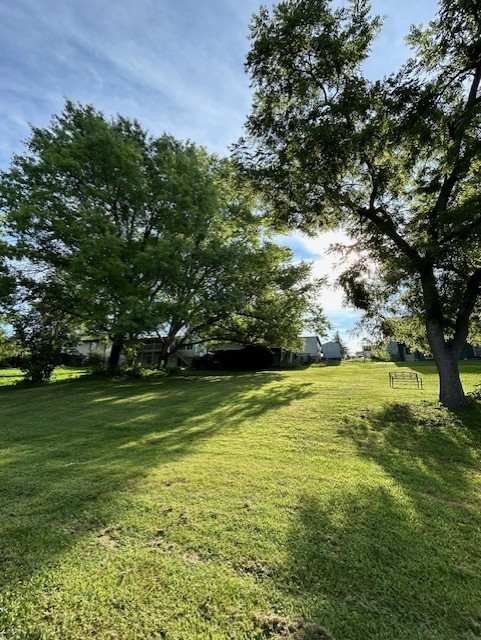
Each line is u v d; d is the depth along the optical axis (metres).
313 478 3.82
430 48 7.40
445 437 5.53
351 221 9.08
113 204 16.42
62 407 9.19
